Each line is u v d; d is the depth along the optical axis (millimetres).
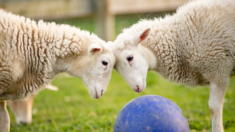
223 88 5441
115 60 5586
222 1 5496
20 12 12531
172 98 8547
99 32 12508
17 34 5023
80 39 5391
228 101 7777
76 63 5395
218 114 5367
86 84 5473
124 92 9641
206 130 5949
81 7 12531
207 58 5395
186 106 7594
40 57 5191
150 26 5949
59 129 6492
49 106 8672
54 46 5270
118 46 5637
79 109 8203
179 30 5676
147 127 4363
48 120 7395
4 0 12312
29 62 5141
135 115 4473
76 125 6637
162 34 5781
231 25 5344
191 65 5609
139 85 5547
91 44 5230
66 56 5367
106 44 5555
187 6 5824
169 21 5891
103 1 12289
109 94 9508
